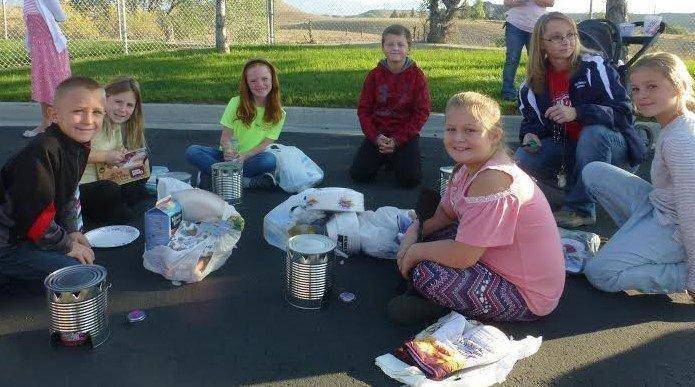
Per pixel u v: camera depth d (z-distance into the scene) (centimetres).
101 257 354
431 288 281
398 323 292
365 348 272
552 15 412
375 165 504
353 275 341
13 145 610
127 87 412
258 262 354
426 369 247
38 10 607
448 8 1586
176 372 252
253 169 475
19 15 1450
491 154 273
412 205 456
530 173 452
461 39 1789
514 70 754
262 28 1605
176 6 1634
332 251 304
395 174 508
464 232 267
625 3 854
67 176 302
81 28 1537
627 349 275
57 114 296
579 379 253
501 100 747
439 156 596
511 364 258
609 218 436
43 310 295
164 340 274
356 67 953
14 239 298
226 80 849
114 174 412
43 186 286
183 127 701
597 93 412
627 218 354
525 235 273
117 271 337
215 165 439
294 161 480
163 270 323
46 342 269
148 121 727
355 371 255
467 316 290
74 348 266
